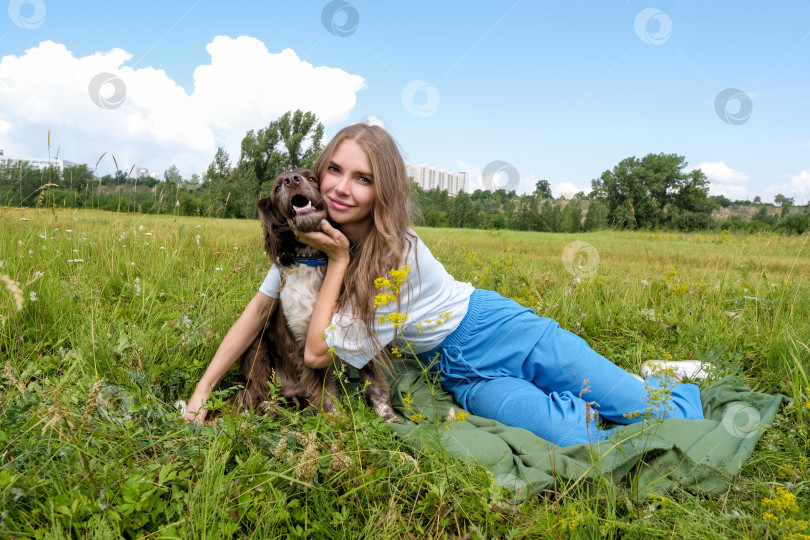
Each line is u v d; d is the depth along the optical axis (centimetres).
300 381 278
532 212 3081
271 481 169
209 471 164
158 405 214
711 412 269
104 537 138
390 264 254
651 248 1198
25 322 297
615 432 231
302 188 247
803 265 808
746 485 199
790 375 295
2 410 192
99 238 506
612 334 395
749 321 400
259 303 278
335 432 211
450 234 1706
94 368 242
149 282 409
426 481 184
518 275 535
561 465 207
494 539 165
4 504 144
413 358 324
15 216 506
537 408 249
